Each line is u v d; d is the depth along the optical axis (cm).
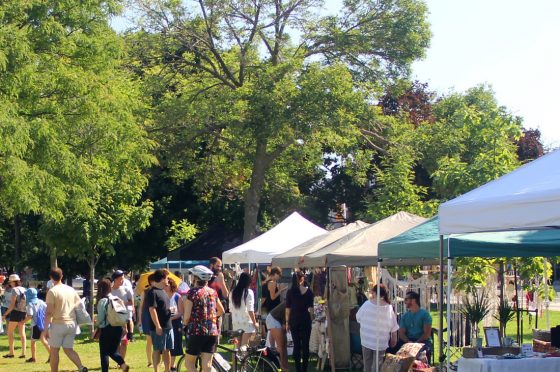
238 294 1412
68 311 1326
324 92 3116
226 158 3766
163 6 3534
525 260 1462
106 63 2016
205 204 3859
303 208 4000
